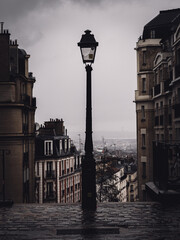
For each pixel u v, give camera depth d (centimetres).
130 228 839
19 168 3753
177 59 2941
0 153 3719
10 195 3712
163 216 957
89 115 1110
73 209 1074
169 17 4191
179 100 2906
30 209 1083
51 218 955
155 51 4075
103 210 1048
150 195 1305
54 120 6106
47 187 5631
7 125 3725
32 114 4338
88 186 1079
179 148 1248
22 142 3825
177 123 2947
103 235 779
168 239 743
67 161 6234
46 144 5675
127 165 12812
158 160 1243
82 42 1120
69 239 753
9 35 3738
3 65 3734
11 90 3731
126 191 12062
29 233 805
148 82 4106
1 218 959
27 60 4234
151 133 4100
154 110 4041
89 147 1098
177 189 1199
